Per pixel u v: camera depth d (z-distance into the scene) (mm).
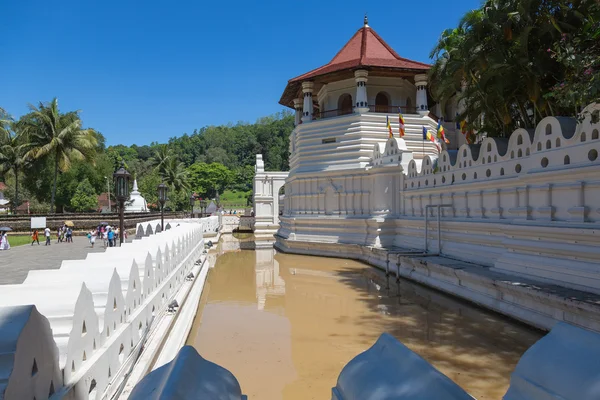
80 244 31656
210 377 2229
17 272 16156
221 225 51031
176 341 8812
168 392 1774
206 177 117812
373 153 25875
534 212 11703
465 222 15453
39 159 47344
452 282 14055
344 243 25078
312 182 28031
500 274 12266
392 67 26891
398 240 22281
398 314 12328
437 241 17844
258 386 7711
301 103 34938
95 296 5535
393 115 27375
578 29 11742
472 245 15391
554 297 9266
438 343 9570
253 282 18500
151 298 8312
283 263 23922
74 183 56375
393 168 22766
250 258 26469
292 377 8125
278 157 121750
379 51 29688
